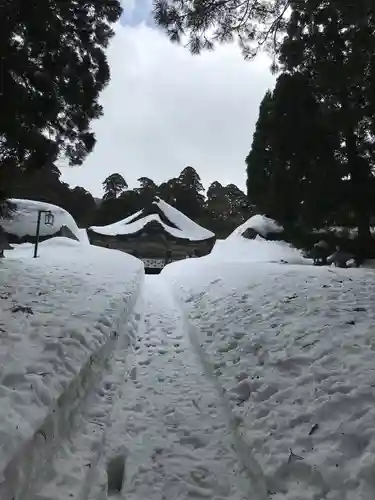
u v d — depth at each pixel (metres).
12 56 7.27
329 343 5.29
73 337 5.20
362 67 8.66
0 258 12.93
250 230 27.25
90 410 4.48
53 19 7.80
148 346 7.32
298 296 7.76
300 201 14.64
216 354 6.11
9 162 8.67
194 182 68.25
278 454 3.45
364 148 12.18
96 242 35.72
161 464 3.66
